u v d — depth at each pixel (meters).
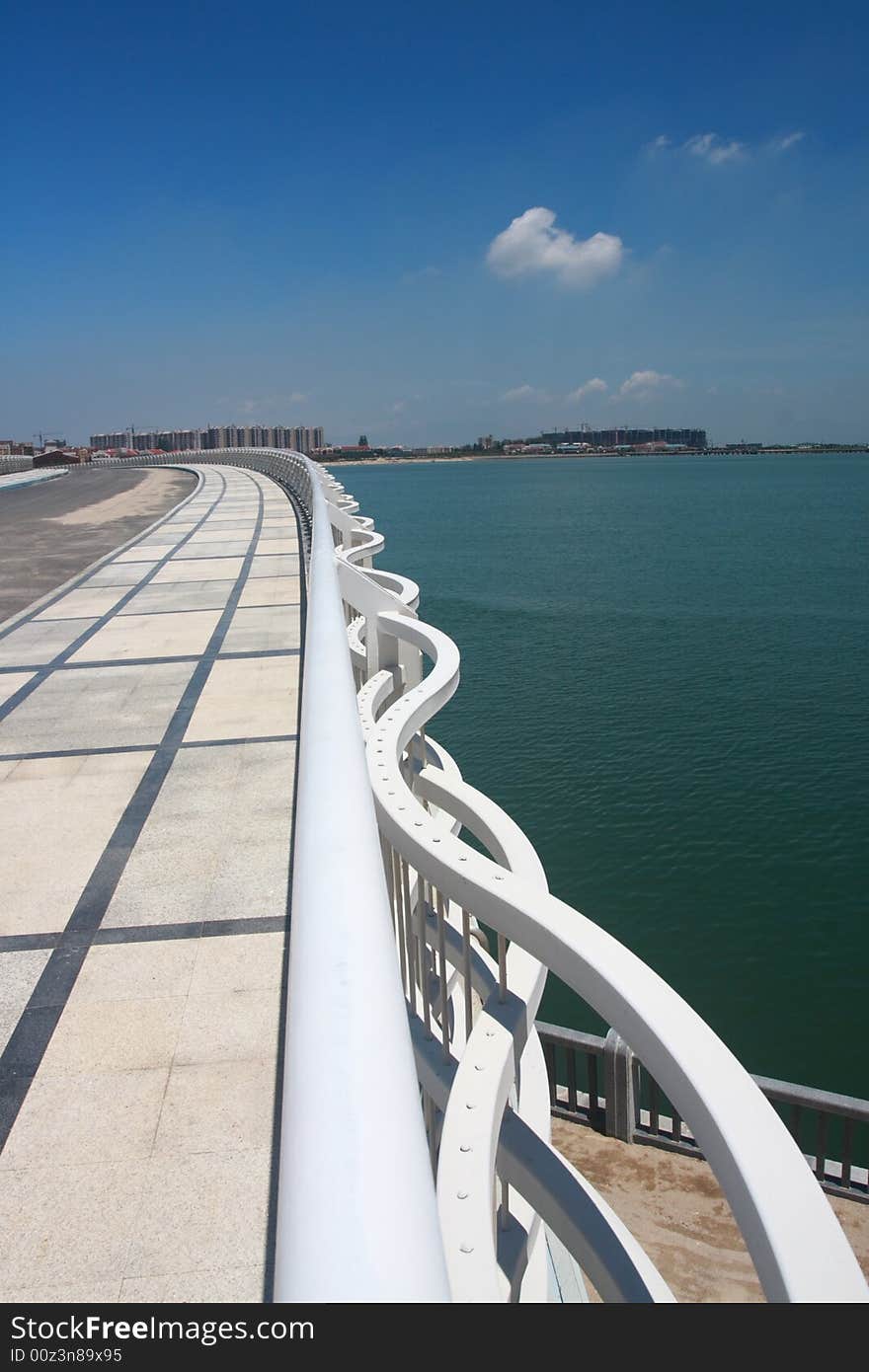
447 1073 2.86
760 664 28.73
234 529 17.59
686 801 18.27
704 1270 6.54
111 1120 2.48
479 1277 1.98
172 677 7.11
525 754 21.00
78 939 3.40
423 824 2.63
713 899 14.86
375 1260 0.78
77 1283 1.99
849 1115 6.75
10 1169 2.32
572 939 2.04
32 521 22.33
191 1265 2.03
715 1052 1.69
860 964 13.17
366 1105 0.96
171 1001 3.00
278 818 4.42
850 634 33.16
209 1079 2.63
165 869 3.94
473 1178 2.17
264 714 6.09
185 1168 2.30
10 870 3.98
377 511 102.06
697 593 42.81
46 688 6.94
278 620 9.00
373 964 1.23
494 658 30.31
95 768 5.21
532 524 82.12
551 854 16.41
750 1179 1.44
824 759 20.25
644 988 1.87
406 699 3.98
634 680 27.12
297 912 1.42
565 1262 5.04
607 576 48.88
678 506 104.94
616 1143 7.71
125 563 13.51
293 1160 0.92
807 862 15.87
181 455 63.81
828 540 66.06
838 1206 6.89
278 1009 2.94
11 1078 2.66
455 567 53.81
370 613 6.04
